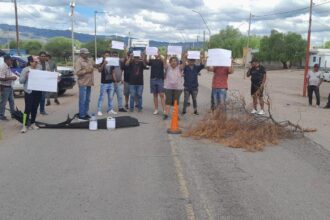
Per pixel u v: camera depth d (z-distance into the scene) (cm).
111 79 1478
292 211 605
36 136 1112
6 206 609
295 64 9550
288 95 2755
